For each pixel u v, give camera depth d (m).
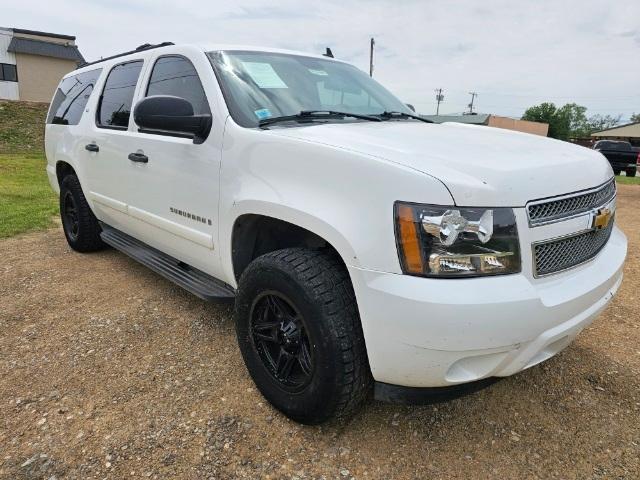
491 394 2.60
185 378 2.70
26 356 2.93
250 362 2.47
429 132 2.60
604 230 2.36
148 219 3.37
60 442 2.20
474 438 2.28
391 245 1.83
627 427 2.35
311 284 2.06
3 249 5.14
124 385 2.64
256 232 2.61
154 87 3.37
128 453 2.14
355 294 1.96
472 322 1.75
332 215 2.00
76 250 4.96
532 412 2.46
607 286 2.23
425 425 2.36
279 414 2.40
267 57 3.18
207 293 2.91
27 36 34.34
